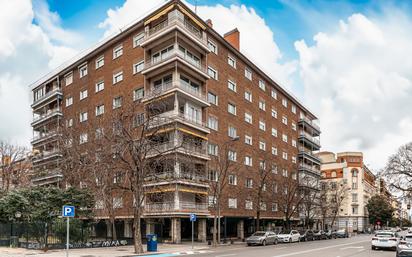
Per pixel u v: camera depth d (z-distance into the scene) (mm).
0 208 28625
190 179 34719
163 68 35750
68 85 49312
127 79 40000
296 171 53969
